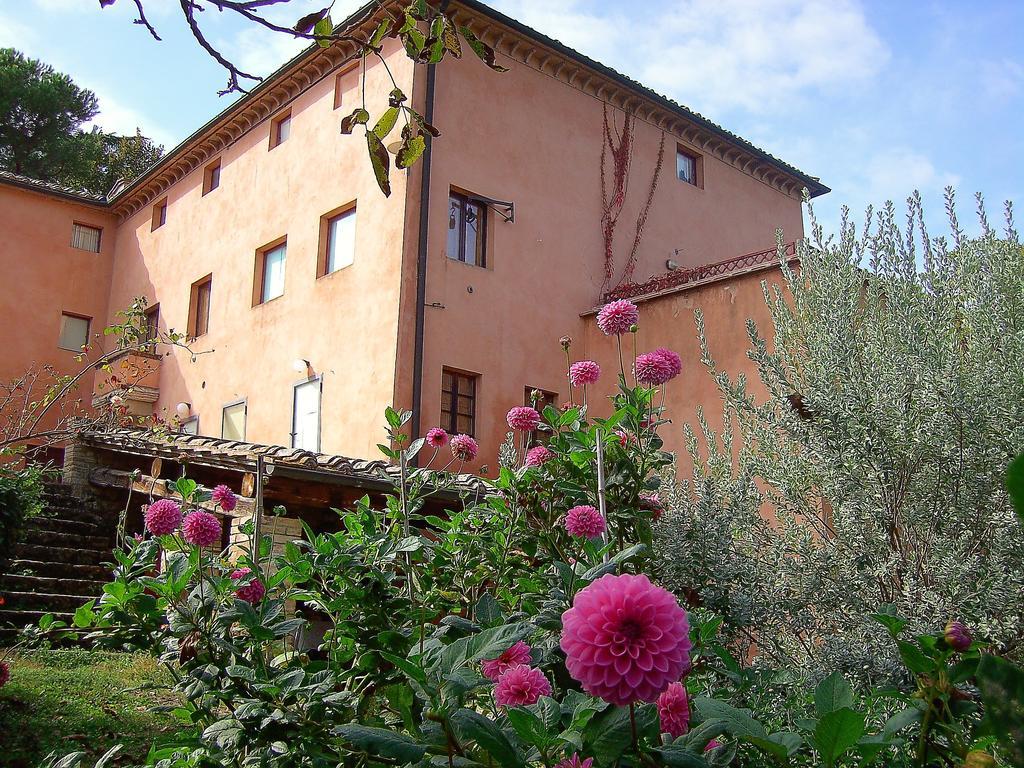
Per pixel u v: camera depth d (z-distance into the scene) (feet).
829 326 13.51
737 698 8.60
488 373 41.04
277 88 48.96
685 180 52.44
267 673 8.09
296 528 25.95
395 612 9.23
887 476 12.39
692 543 10.87
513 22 42.70
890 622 6.54
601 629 4.73
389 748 5.51
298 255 46.14
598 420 11.59
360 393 39.91
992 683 4.42
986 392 12.14
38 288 61.31
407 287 39.06
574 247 45.57
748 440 14.92
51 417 58.08
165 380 55.57
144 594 8.55
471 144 42.32
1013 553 11.41
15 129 88.48
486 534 12.03
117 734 16.62
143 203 63.16
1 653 22.09
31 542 33.94
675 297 39.78
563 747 5.63
